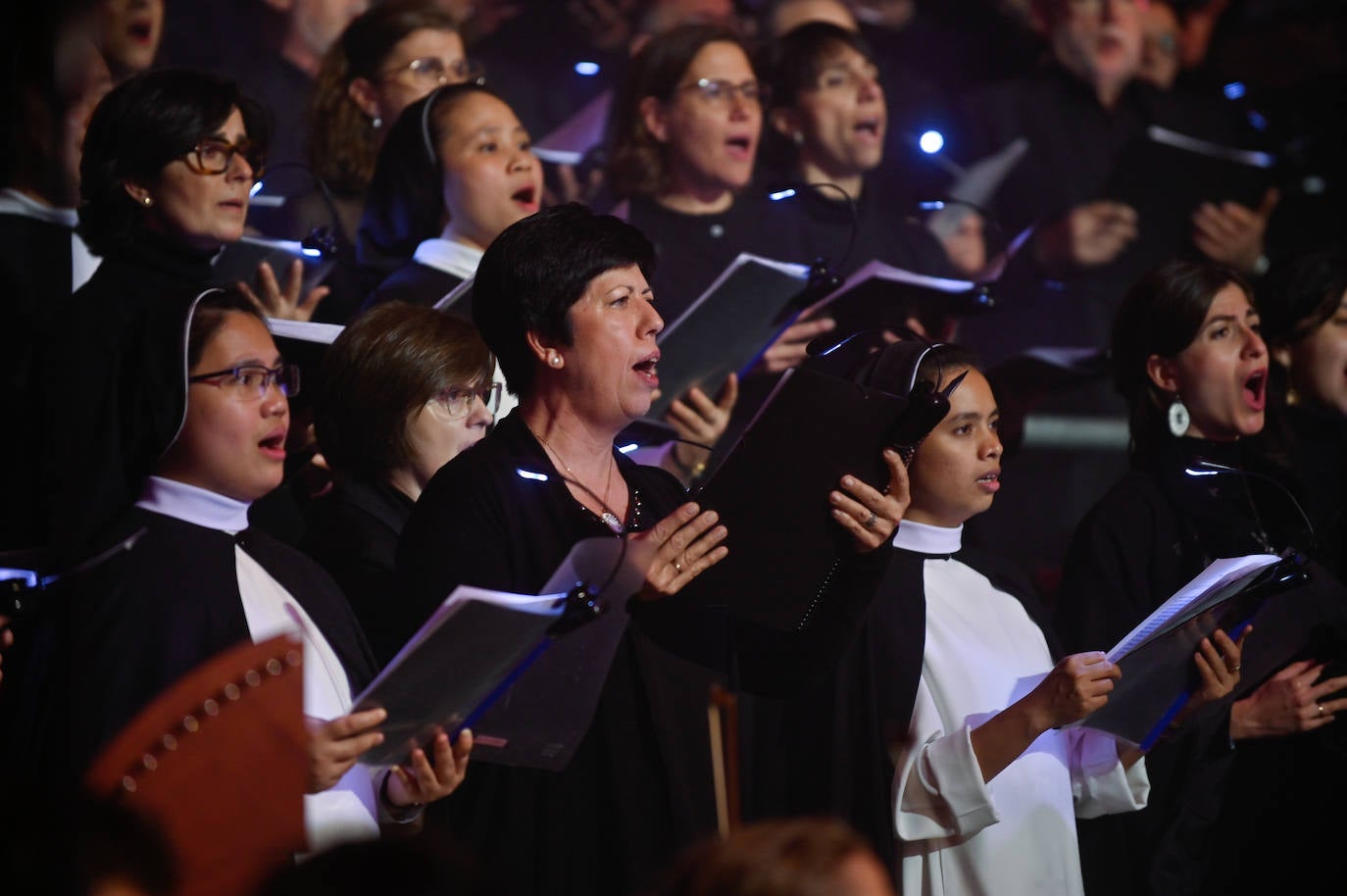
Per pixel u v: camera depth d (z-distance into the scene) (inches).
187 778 237.3
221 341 312.8
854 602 327.3
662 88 575.5
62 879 160.2
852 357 477.1
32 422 409.1
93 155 422.6
